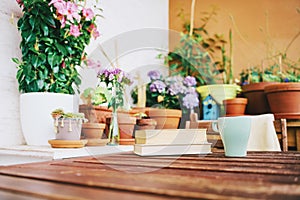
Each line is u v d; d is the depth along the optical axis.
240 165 0.66
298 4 2.50
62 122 1.09
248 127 0.86
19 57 1.38
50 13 1.24
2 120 1.29
